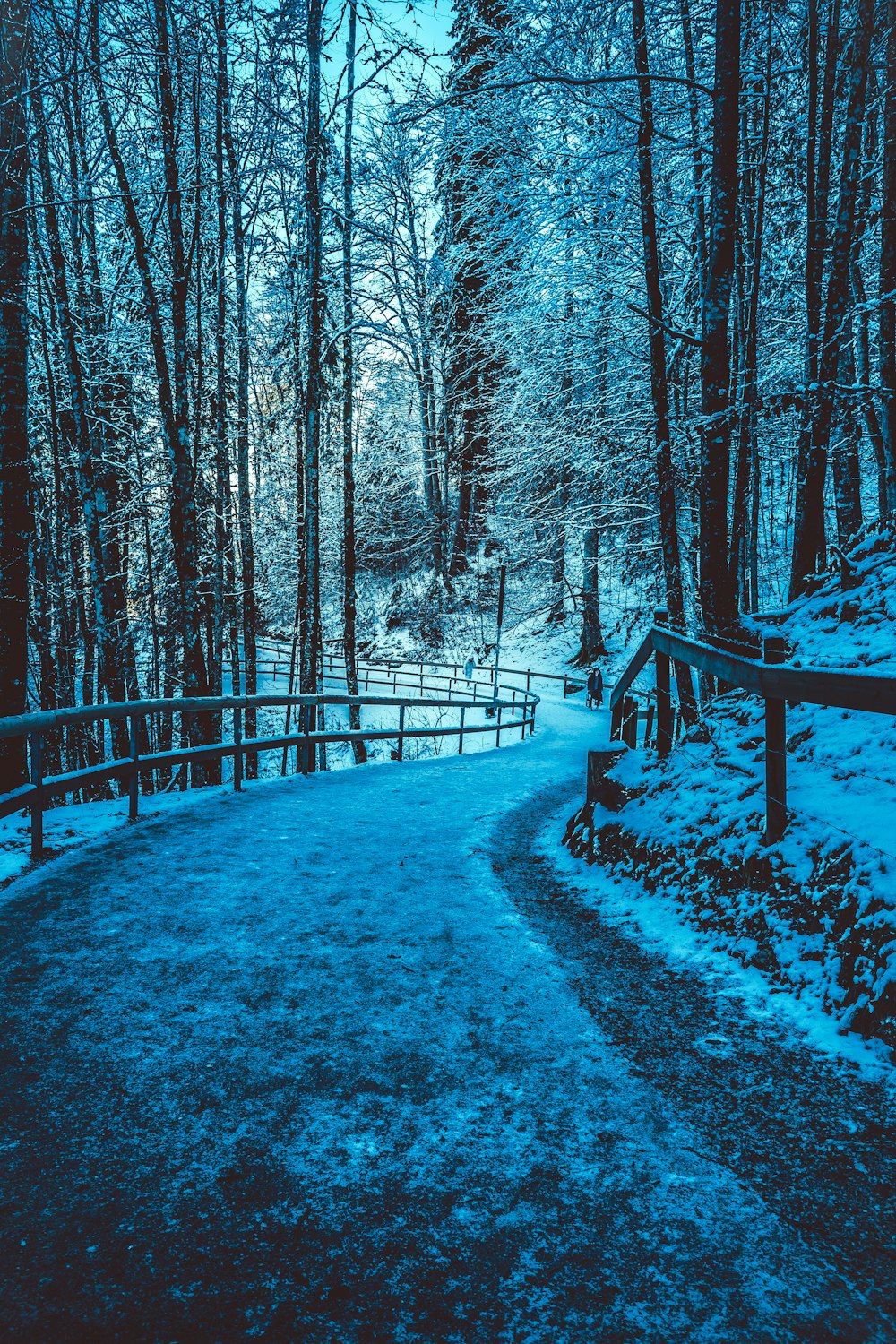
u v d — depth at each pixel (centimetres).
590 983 436
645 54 1066
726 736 699
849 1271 225
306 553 1892
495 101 1616
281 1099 309
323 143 1897
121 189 1246
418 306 2969
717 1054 353
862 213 1286
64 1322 199
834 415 1184
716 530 856
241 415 1975
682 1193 258
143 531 1989
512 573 4128
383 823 841
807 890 424
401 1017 386
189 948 457
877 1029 342
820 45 1212
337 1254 226
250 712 2045
